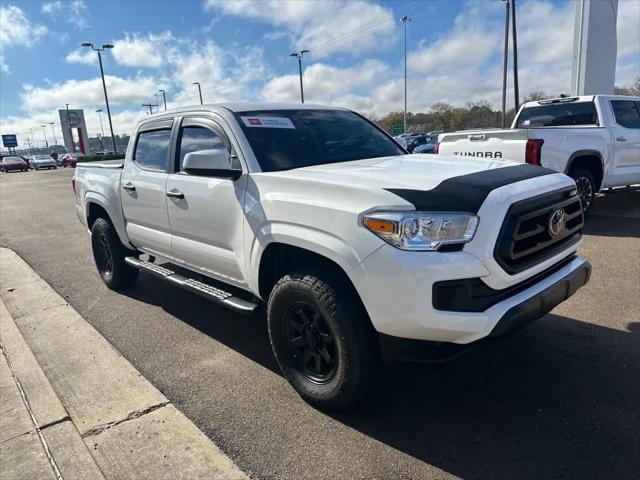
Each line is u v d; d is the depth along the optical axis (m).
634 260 5.77
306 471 2.57
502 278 2.60
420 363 2.65
